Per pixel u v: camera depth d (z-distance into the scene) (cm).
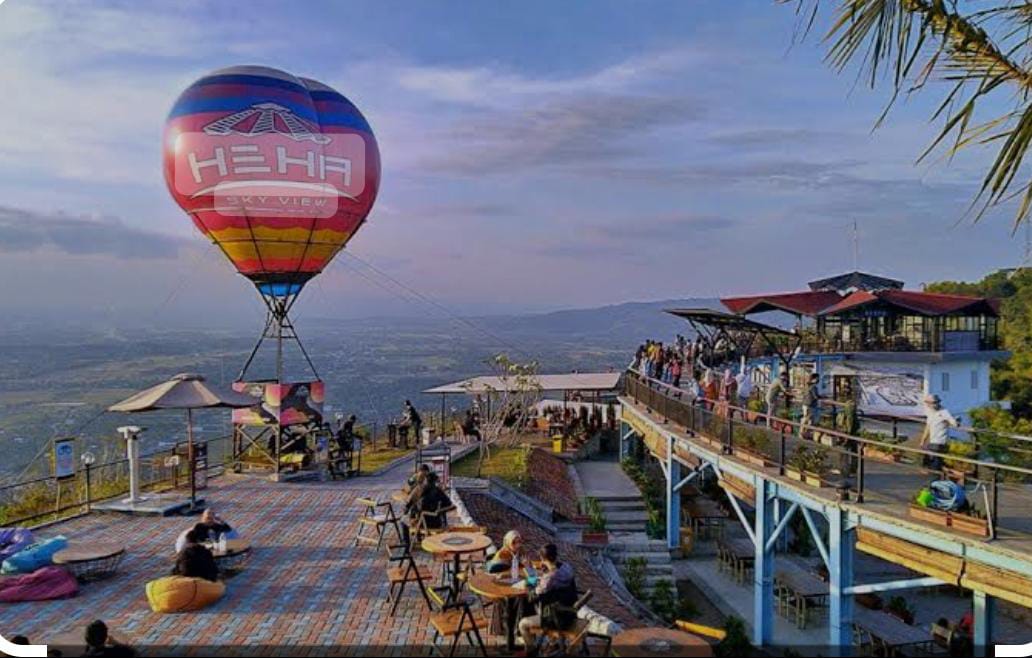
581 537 2281
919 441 1758
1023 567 1095
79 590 1341
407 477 2503
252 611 1236
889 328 3684
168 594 1219
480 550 1206
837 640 1402
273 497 2142
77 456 2273
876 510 1334
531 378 3606
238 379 2648
